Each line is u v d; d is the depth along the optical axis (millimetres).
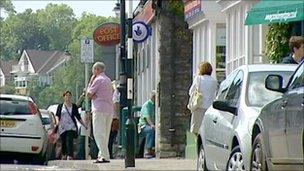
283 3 23688
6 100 28469
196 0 34594
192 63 38438
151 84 45500
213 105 16938
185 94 39000
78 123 35281
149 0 43125
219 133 17375
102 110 25203
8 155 28828
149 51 46781
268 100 16516
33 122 28297
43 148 28609
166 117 38656
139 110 38969
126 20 27125
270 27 26094
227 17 31109
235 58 30078
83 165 25094
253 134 15250
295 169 13352
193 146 30641
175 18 39188
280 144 13891
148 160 28375
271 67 17641
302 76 13953
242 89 16969
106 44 36469
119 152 32875
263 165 14414
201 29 35688
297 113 13180
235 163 16047
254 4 27906
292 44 20000
